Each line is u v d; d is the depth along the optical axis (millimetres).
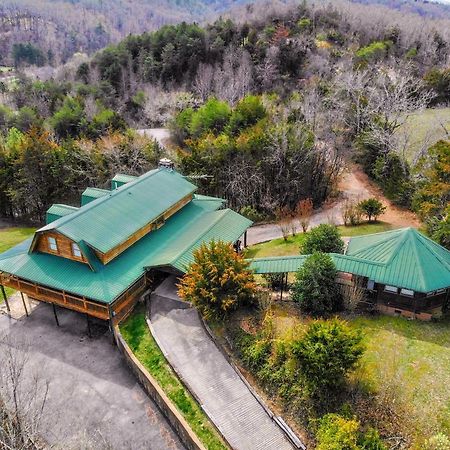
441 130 49562
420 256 25891
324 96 59688
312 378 20625
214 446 20453
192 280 26125
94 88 82625
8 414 16953
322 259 25984
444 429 19078
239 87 70875
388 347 23688
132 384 25578
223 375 23812
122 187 35188
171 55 84938
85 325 30625
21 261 30078
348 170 50969
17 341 29141
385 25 94688
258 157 47594
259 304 26062
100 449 21359
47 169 50125
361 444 18125
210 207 38469
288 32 84375
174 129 63375
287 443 20297
